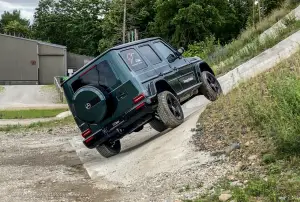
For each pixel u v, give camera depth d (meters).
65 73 70.69
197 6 61.38
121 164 8.65
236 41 22.45
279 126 6.28
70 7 113.12
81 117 9.02
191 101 13.25
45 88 49.19
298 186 5.04
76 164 9.77
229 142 7.21
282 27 17.31
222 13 67.12
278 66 9.52
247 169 6.11
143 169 7.69
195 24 62.22
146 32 74.44
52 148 12.17
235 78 13.60
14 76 68.38
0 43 67.44
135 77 8.88
